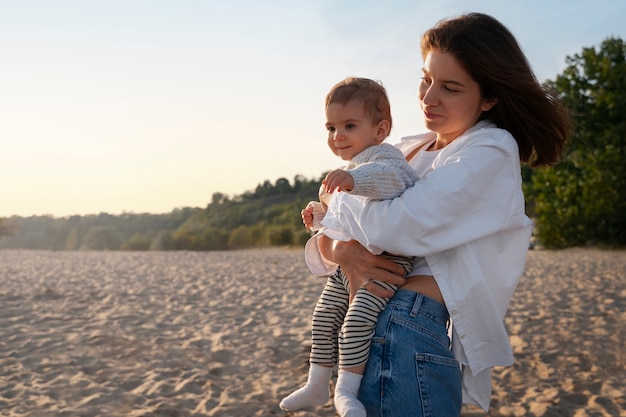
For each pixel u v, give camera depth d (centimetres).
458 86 210
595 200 2009
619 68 1950
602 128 2009
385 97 229
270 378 561
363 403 200
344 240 214
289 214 4194
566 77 2025
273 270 1462
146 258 1953
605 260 1580
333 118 226
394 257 209
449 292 201
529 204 2869
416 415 194
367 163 206
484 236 202
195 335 724
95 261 1808
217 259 1878
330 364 224
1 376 566
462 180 199
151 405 493
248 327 766
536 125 219
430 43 214
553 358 600
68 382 550
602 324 727
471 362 203
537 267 1429
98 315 850
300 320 803
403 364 196
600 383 527
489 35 208
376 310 203
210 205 5222
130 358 629
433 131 220
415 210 196
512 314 804
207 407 489
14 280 1237
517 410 475
